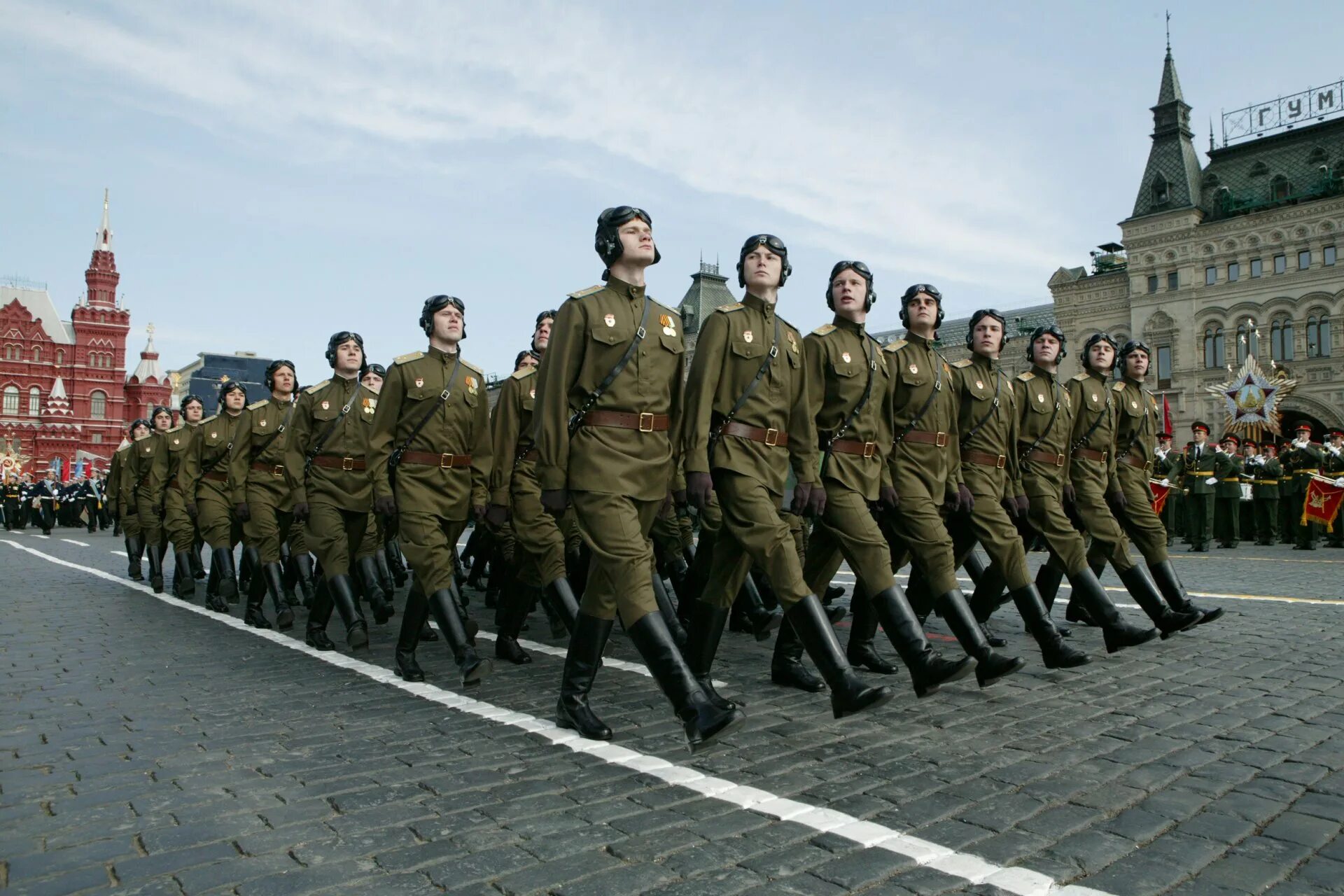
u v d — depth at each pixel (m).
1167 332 44.62
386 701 5.34
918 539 5.51
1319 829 3.24
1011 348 49.72
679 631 6.69
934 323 5.94
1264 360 41.66
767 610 7.61
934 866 2.97
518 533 6.20
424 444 5.89
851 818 3.38
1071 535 6.43
